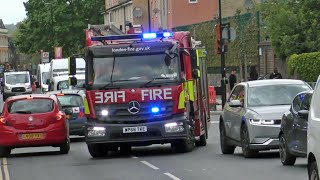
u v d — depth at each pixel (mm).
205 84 24750
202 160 18406
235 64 55281
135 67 19609
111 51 19734
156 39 20422
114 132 19359
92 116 19562
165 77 19516
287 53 44156
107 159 19875
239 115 18625
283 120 16297
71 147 24938
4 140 21266
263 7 46500
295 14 44719
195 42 23891
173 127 19406
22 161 20266
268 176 14539
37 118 21422
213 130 30922
